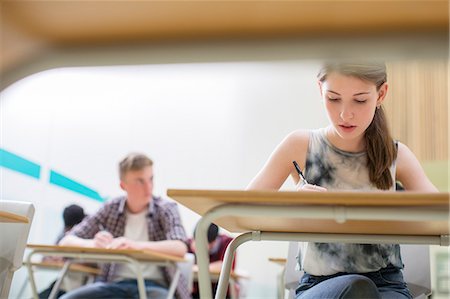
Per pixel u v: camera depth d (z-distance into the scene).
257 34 0.59
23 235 1.74
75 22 0.59
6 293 1.70
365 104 1.34
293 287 1.74
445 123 5.11
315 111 5.57
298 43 0.59
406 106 5.22
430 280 1.61
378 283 1.45
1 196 3.85
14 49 0.64
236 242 1.36
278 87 5.62
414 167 1.53
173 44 0.61
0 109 0.75
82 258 2.65
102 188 5.35
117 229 2.96
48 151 4.60
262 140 5.60
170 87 5.67
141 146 5.59
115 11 0.56
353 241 1.34
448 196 0.90
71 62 0.65
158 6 0.55
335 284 1.25
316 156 1.54
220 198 0.97
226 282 1.33
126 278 2.87
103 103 5.52
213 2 0.53
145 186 2.95
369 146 1.49
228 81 5.66
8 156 3.95
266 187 1.52
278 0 0.52
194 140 5.63
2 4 0.56
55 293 3.20
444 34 0.56
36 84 4.41
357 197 0.92
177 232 2.83
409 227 1.19
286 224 1.22
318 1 0.52
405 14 0.54
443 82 5.14
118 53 0.63
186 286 2.90
